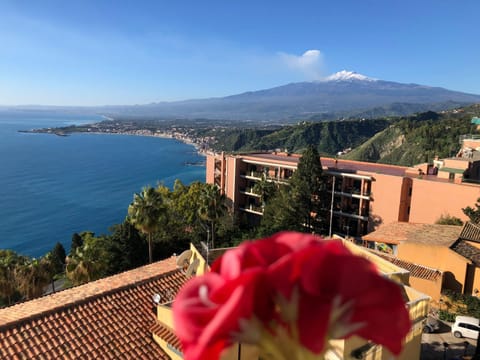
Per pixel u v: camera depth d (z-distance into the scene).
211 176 76.38
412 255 35.84
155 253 48.19
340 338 1.73
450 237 37.12
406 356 17.00
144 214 39.72
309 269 1.69
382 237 40.88
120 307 19.61
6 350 15.91
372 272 1.78
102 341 17.41
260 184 62.97
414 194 51.22
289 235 2.09
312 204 55.41
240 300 1.56
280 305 1.70
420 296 17.78
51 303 19.98
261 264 1.89
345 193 58.50
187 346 1.66
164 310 18.03
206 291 1.78
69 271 36.84
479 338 25.78
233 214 67.25
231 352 11.46
